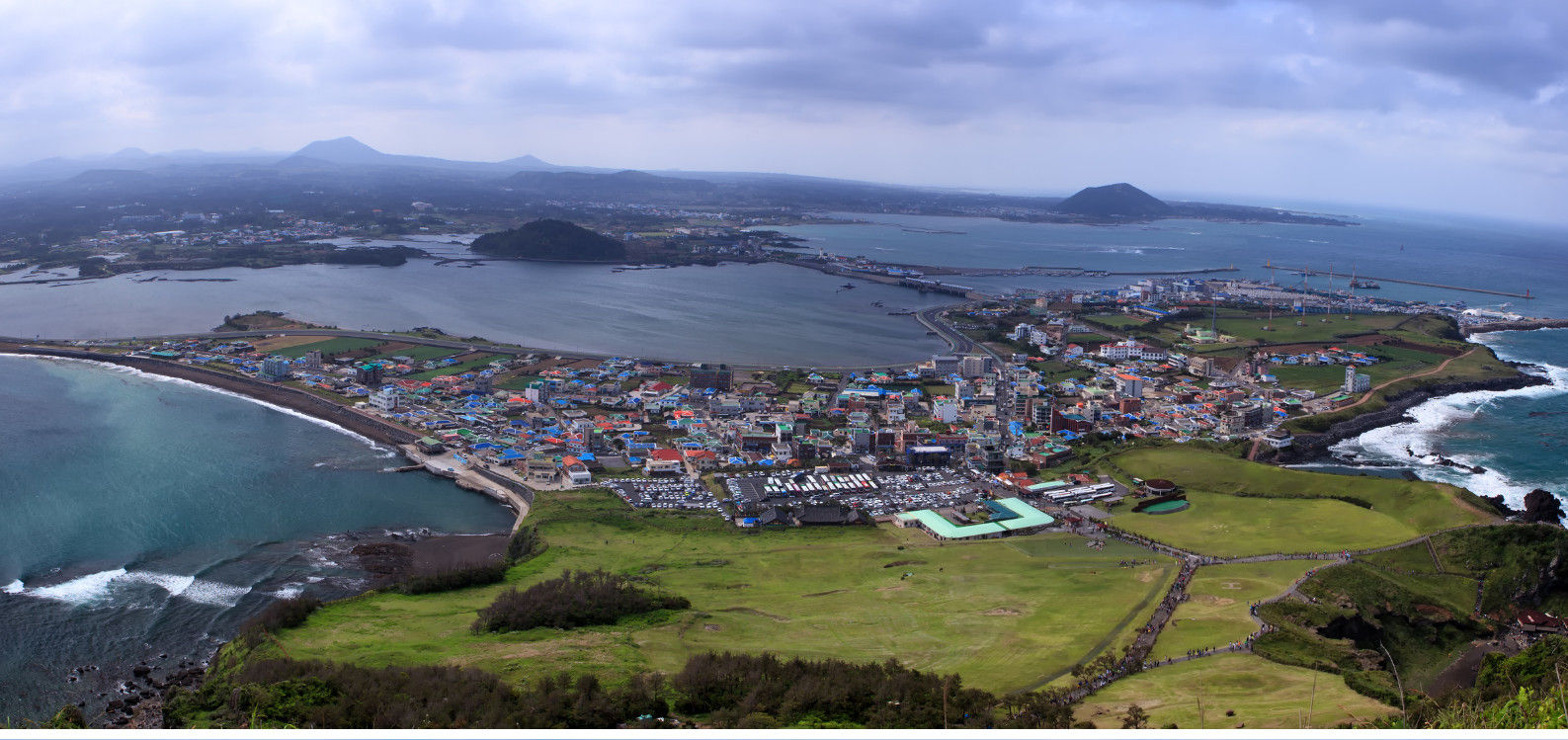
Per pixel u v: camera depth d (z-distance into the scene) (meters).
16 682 138.75
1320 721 105.94
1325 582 168.38
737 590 169.00
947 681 117.19
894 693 112.12
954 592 167.12
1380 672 132.25
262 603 168.88
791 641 141.25
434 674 120.12
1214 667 131.12
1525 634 165.62
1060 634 144.75
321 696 113.62
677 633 143.50
